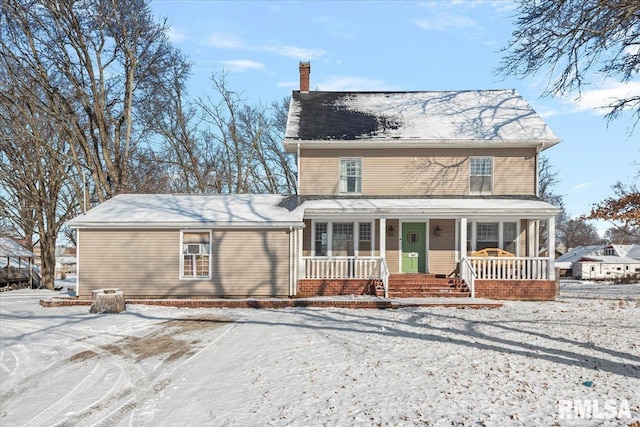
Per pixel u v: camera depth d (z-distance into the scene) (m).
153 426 7.02
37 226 31.88
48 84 25.39
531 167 21.00
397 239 20.55
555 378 8.26
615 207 20.19
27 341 12.34
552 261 18.06
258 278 18.33
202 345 11.42
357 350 10.30
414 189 21.17
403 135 21.16
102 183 26.88
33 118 26.70
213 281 18.33
